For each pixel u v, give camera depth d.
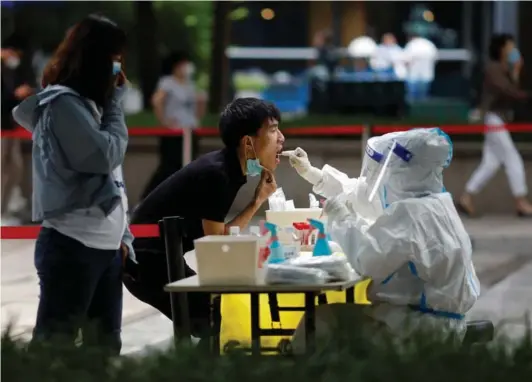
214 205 11.77
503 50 28.70
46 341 9.16
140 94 43.16
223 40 39.72
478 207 30.53
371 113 34.78
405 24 56.56
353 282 10.34
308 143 30.50
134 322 16.88
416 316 10.72
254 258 9.89
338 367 8.28
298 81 53.34
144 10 40.75
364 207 11.48
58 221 10.37
